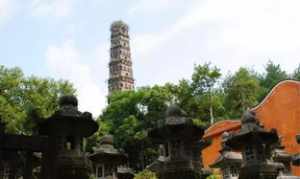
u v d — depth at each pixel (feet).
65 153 45.01
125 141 202.28
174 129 48.88
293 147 134.92
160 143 52.31
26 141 44.55
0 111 140.97
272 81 256.52
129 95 221.46
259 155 49.57
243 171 49.80
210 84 212.84
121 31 449.89
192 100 211.41
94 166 72.33
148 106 212.23
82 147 46.55
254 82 226.58
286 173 69.05
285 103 141.90
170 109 50.93
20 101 155.63
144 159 195.11
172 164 47.78
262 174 48.06
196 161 49.78
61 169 43.86
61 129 45.78
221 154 76.18
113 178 71.56
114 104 224.33
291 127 137.69
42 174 44.68
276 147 70.64
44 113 147.95
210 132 151.94
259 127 51.21
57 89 160.66
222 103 226.99
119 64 433.07
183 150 48.55
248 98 222.07
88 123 46.91
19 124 140.87
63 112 46.42
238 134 50.90
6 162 53.62
